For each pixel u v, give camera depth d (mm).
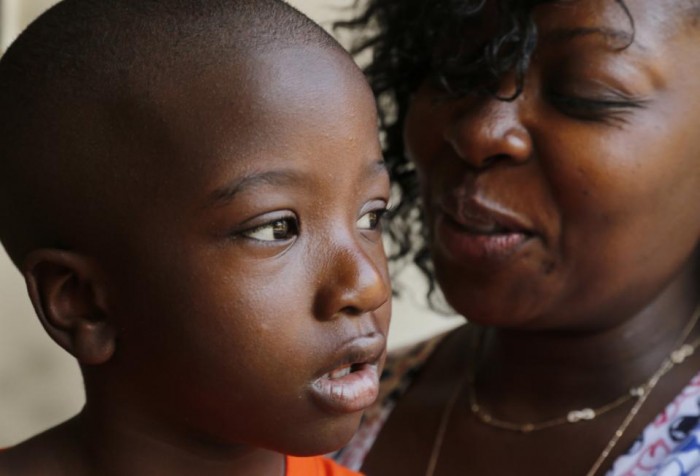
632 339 1880
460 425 2014
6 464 1335
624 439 1850
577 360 1903
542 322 1792
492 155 1706
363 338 1249
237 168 1209
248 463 1363
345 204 1253
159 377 1266
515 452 1927
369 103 1303
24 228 1315
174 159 1219
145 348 1262
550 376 1939
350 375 1267
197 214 1214
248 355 1220
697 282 1934
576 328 1836
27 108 1287
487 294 1773
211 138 1215
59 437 1362
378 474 2016
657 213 1722
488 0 1729
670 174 1708
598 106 1664
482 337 2119
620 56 1655
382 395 2145
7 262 4352
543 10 1677
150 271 1233
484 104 1711
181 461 1316
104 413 1322
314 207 1237
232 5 1277
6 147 1304
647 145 1678
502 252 1734
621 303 1783
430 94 1823
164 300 1234
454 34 1770
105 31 1275
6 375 4223
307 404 1243
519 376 1978
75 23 1298
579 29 1654
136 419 1310
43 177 1271
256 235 1229
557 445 1897
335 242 1240
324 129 1237
